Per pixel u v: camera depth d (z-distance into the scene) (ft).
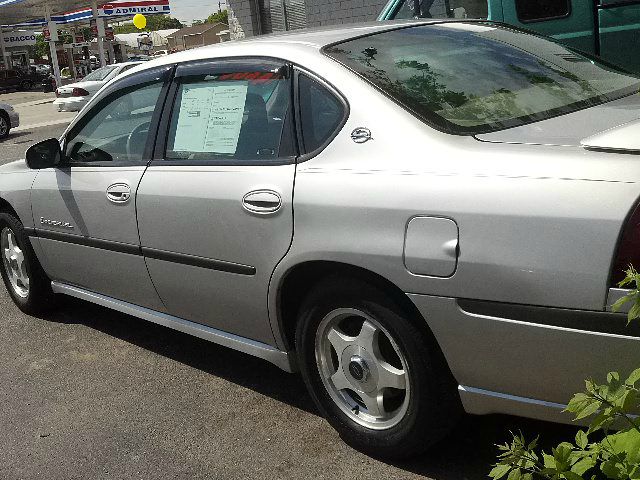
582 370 7.52
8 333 16.02
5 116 57.88
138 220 12.11
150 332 15.30
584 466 5.26
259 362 13.37
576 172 7.47
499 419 10.36
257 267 10.30
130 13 124.67
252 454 10.41
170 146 11.93
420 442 9.21
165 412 11.87
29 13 122.52
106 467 10.47
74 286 15.06
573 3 20.53
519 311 7.74
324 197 9.27
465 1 22.80
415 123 8.98
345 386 9.93
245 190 10.29
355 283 9.14
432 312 8.39
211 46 12.27
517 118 9.12
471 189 8.02
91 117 13.76
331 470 9.77
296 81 10.33
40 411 12.35
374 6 42.14
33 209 14.80
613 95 10.22
